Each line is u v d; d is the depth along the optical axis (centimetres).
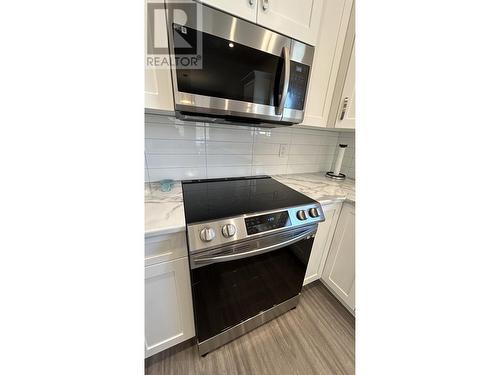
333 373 91
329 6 91
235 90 75
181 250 70
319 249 122
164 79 68
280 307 110
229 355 95
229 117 86
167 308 76
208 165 116
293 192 104
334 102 114
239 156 124
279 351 99
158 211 73
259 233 73
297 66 86
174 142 104
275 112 87
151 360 91
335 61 105
